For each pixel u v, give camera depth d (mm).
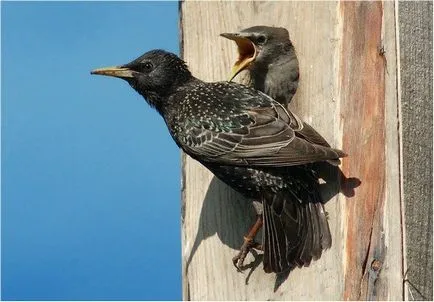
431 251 9031
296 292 9688
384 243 9008
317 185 9727
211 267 10625
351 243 9242
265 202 9930
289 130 9641
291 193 9812
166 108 10719
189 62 11289
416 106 9312
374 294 8984
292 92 10336
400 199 9008
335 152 9203
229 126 9977
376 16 9578
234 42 11023
